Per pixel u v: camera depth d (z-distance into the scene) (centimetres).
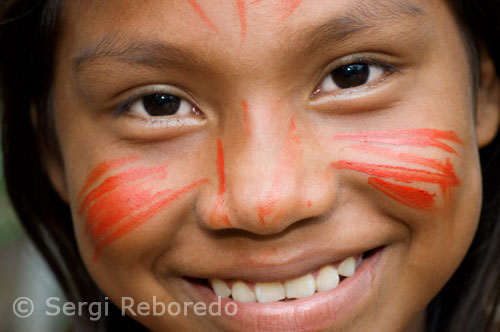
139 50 140
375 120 144
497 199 194
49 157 187
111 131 152
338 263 156
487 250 197
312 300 155
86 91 151
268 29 133
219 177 140
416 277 157
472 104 162
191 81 140
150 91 146
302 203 135
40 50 171
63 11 154
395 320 159
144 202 149
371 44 139
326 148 141
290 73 136
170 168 147
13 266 420
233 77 135
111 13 142
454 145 150
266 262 146
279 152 135
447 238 155
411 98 146
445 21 152
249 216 134
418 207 148
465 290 200
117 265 158
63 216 212
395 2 139
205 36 134
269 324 155
